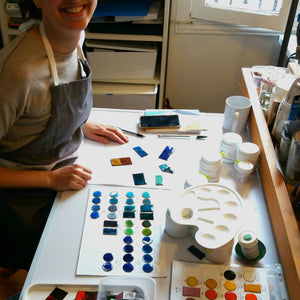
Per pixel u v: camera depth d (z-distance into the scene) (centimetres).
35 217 99
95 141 112
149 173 99
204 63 195
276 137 105
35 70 83
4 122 85
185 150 109
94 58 176
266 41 184
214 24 181
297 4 163
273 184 86
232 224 77
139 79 186
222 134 117
